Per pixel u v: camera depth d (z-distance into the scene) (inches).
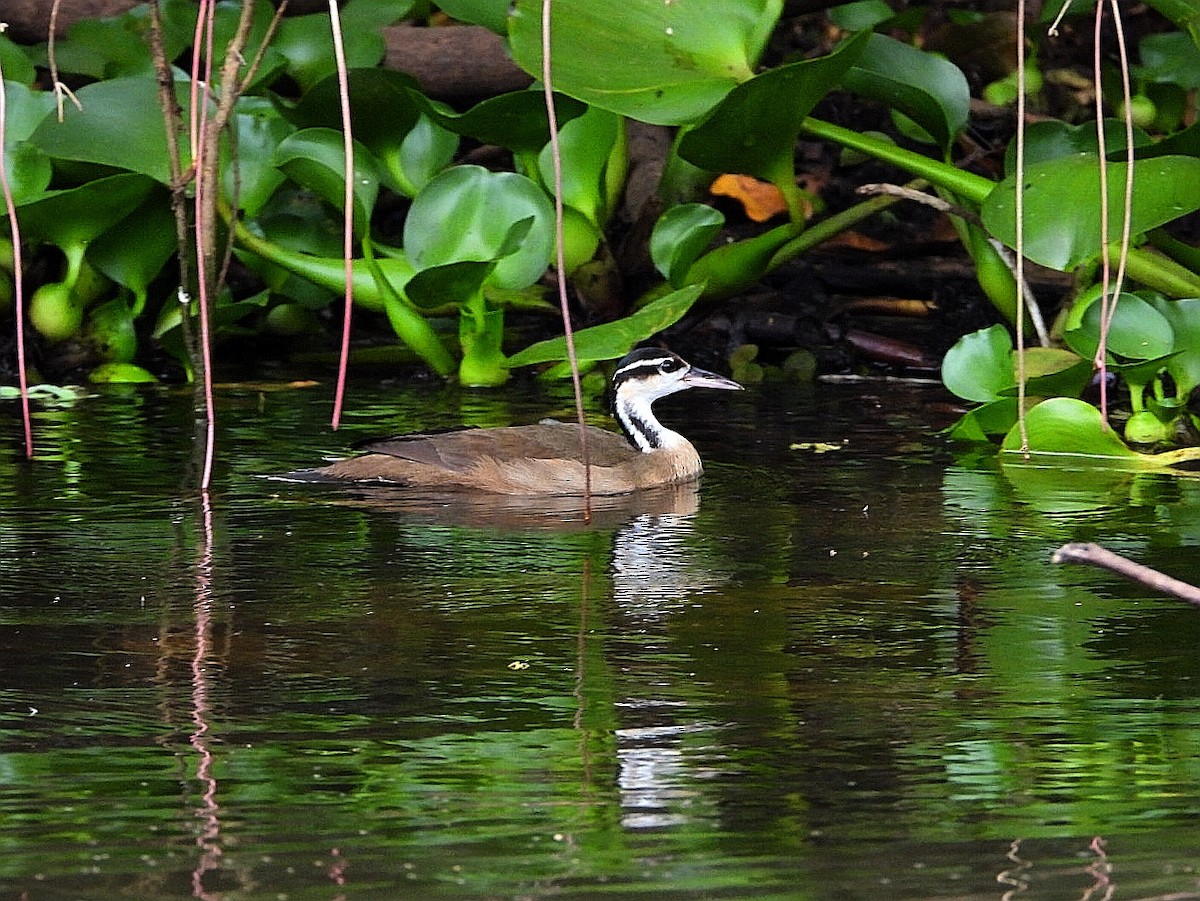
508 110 633.6
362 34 685.9
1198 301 560.7
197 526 464.4
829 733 322.3
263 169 639.1
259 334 721.0
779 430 587.2
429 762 308.3
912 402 626.8
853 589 411.8
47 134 609.6
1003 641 374.9
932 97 613.3
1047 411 540.4
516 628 382.9
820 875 263.9
